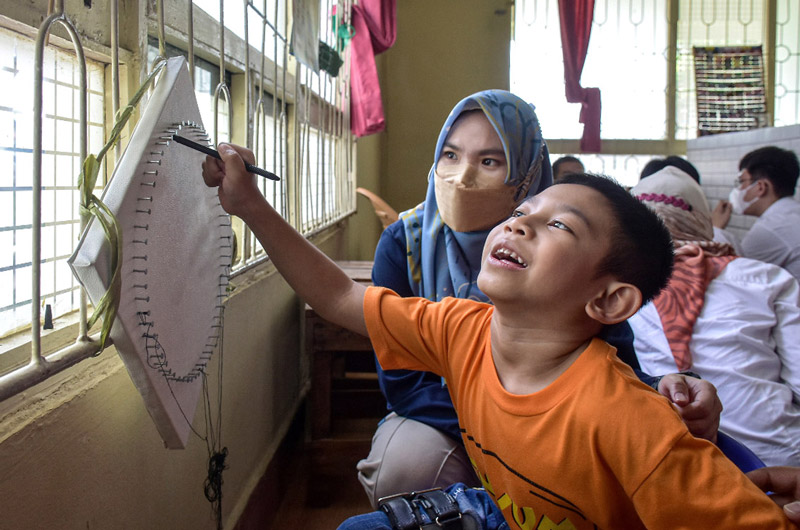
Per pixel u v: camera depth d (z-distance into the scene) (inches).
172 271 30.0
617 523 28.6
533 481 29.5
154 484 39.1
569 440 27.9
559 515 29.7
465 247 50.5
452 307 36.4
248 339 59.9
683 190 86.4
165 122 28.8
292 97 84.0
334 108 115.6
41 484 27.0
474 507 37.2
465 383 34.0
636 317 72.4
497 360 32.1
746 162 118.9
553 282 28.6
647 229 29.3
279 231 35.7
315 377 73.8
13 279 30.2
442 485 45.6
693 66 176.7
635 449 26.3
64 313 34.6
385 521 36.0
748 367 64.0
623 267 28.7
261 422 65.6
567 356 30.0
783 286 69.6
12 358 28.0
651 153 179.0
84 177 24.2
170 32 44.4
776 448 60.5
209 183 34.0
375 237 190.7
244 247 56.8
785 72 177.2
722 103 177.5
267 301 68.1
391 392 50.3
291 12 76.5
